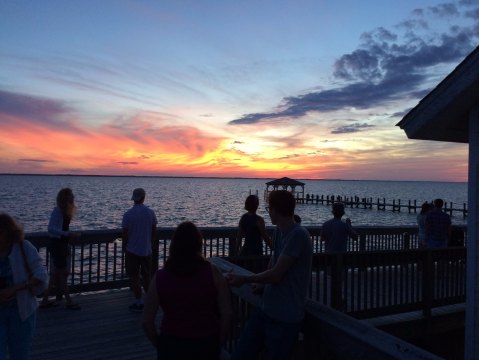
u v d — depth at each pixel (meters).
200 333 2.61
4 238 3.27
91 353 4.80
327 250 7.25
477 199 4.37
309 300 3.03
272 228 9.05
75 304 6.39
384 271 6.18
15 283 3.28
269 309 2.81
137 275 6.32
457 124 4.82
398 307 6.28
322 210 55.41
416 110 4.62
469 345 4.43
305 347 2.88
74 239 7.04
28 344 3.35
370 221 42.62
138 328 5.62
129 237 6.29
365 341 2.22
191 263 2.64
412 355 2.02
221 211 48.28
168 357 2.61
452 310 6.85
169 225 33.94
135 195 6.39
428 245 9.13
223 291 2.67
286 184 49.41
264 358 3.51
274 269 2.72
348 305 6.25
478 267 4.39
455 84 4.12
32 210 43.41
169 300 2.62
